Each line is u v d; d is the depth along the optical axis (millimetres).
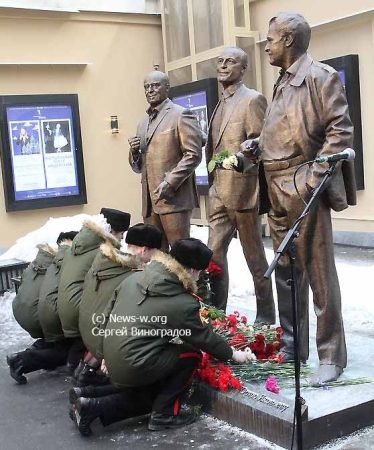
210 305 4566
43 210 11117
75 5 11047
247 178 4598
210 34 10844
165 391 3486
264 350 4059
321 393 3459
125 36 11648
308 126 3594
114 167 11719
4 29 10484
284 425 3148
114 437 3467
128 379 3371
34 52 10773
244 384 3588
